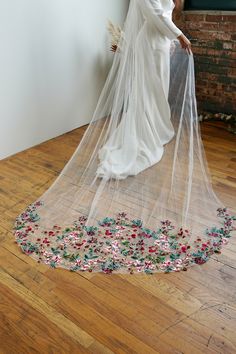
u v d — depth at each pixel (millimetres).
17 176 2590
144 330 1491
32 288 1681
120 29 3223
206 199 2316
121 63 2398
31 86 2844
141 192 2361
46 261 1833
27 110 2885
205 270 1785
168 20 2326
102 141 2605
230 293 1661
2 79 2609
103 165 2461
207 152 2926
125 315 1557
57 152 2957
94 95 3490
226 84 3436
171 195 2334
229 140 3141
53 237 1998
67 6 2869
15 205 2270
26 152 2941
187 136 2576
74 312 1566
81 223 2105
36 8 2645
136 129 2541
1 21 2453
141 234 2020
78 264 1815
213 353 1398
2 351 1403
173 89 2607
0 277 1738
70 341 1444
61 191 2377
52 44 2879
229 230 2057
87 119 3520
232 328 1500
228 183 2514
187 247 1928
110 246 1937
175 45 2555
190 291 1672
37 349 1412
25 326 1502
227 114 3520
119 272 1772
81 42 3129
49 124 3127
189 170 2500
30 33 2676
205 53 3422
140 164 2533
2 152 2805
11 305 1596
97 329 1494
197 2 3334
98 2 3141
